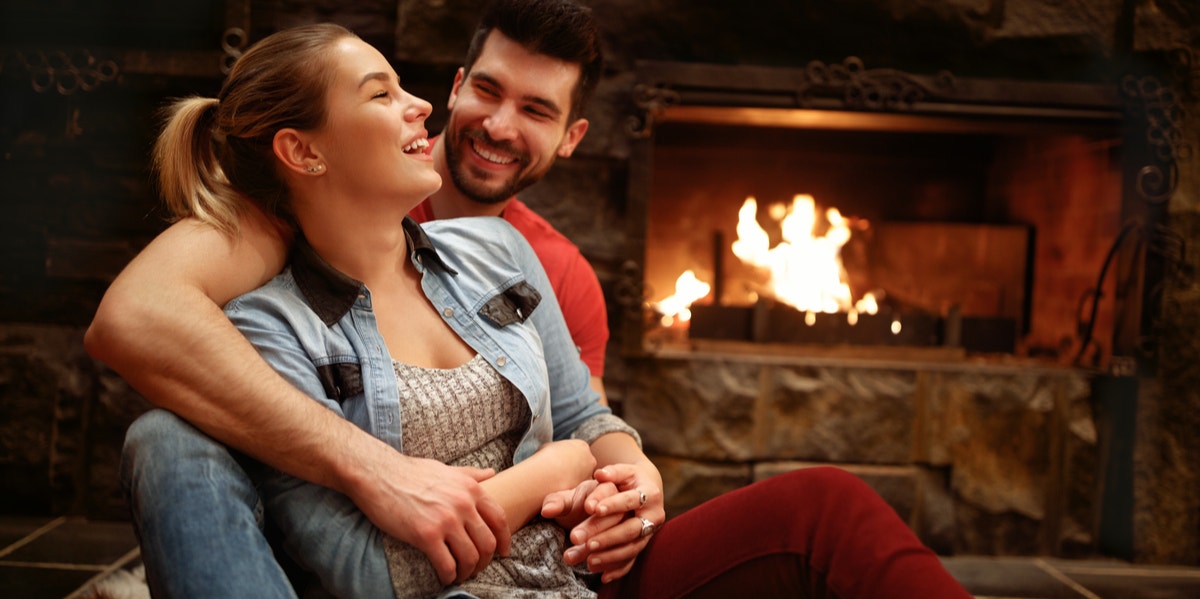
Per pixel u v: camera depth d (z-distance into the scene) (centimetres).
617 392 239
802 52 238
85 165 240
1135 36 235
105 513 241
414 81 238
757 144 307
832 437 238
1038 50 237
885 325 250
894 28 236
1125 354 241
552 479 105
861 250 299
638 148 235
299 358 98
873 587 94
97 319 93
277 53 99
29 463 239
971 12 233
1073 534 241
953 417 240
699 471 239
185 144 102
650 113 233
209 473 89
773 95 237
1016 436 240
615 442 122
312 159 99
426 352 106
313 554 94
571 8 149
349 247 103
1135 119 238
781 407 239
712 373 238
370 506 92
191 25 236
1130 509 240
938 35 236
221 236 99
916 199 310
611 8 235
